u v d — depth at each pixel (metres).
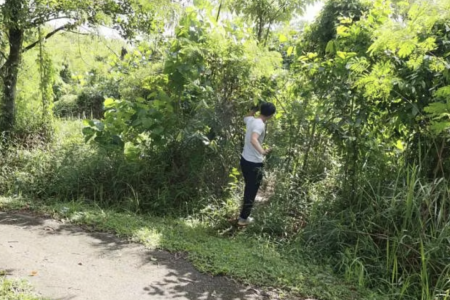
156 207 6.00
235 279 3.97
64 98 12.98
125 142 6.62
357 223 4.69
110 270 3.99
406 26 4.13
